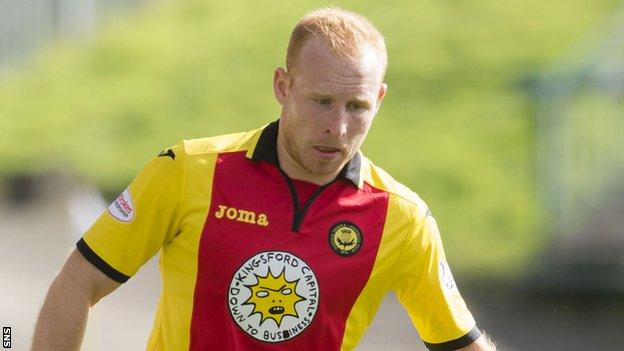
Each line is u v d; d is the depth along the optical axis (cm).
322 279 1123
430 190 5119
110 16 7238
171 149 1140
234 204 1120
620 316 4247
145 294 3888
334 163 1091
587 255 4525
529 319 4175
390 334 3662
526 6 6169
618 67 4916
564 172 4950
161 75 6425
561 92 5022
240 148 1145
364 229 1142
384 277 1157
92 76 6675
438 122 5553
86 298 1113
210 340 1117
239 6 6981
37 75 6800
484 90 5678
